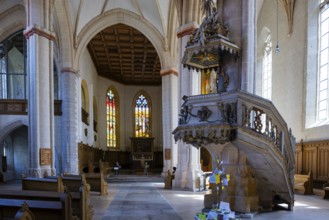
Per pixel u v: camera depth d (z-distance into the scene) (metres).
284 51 17.36
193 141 7.77
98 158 30.16
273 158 7.42
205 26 7.91
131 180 20.97
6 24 21.22
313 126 14.64
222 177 7.58
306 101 15.13
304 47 15.34
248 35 8.52
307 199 11.60
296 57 16.06
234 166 8.23
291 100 16.53
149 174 26.91
